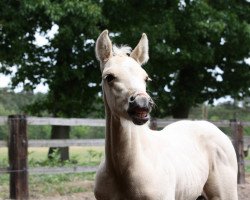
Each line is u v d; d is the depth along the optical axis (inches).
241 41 695.1
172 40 657.6
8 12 578.9
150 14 659.4
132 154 160.6
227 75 759.7
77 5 543.5
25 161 330.0
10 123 328.2
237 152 446.6
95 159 557.9
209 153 200.7
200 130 205.0
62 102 665.6
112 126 161.9
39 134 1123.3
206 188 200.7
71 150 875.4
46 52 652.7
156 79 711.1
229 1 717.3
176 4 658.8
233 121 452.1
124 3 637.9
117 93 157.3
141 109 148.3
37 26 622.8
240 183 442.3
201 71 750.5
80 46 619.8
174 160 178.7
